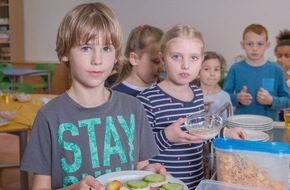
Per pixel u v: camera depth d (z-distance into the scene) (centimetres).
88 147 105
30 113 265
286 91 259
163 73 165
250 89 263
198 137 116
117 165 108
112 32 100
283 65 310
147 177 93
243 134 125
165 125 137
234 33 575
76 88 106
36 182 104
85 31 96
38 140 104
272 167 93
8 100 304
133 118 114
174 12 602
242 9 564
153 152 117
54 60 683
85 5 102
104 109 109
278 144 95
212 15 582
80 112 106
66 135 104
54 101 107
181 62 133
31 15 680
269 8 550
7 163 347
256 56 262
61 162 104
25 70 578
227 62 580
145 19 618
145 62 165
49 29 677
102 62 100
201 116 127
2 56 686
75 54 100
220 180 98
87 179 84
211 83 244
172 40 133
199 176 139
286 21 545
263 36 261
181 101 140
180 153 134
